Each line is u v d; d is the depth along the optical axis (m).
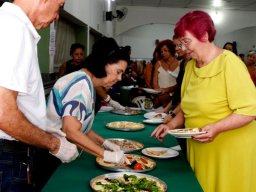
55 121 1.60
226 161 1.82
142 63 9.55
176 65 4.29
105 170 1.63
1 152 1.18
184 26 1.76
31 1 1.12
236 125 1.70
